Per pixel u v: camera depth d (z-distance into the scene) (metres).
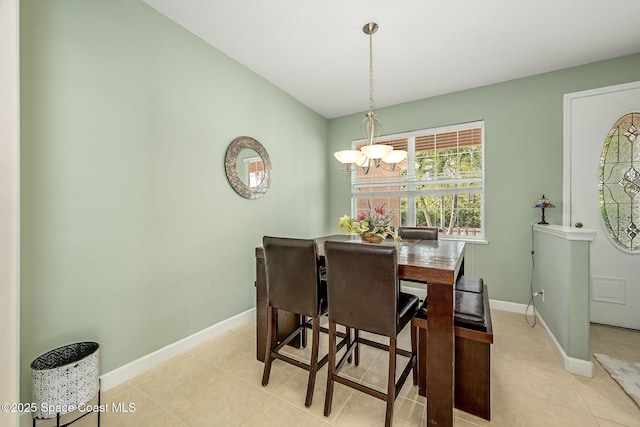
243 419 1.42
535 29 2.06
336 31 2.11
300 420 1.41
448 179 3.29
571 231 1.81
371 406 1.52
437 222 3.40
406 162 3.56
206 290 2.28
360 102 3.50
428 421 1.34
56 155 1.43
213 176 2.33
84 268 1.54
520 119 2.84
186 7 1.87
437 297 1.35
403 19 1.96
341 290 1.43
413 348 1.70
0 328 0.96
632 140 2.43
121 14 1.71
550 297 2.23
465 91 3.12
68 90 1.48
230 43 2.28
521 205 2.85
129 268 1.76
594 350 2.08
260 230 2.85
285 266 1.61
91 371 1.34
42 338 1.39
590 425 1.35
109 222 1.65
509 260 2.91
